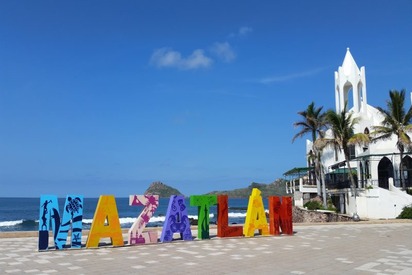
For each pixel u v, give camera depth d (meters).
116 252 18.52
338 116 50.25
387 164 58.94
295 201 67.31
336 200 59.03
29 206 158.00
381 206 45.53
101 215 19.94
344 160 62.97
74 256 17.25
